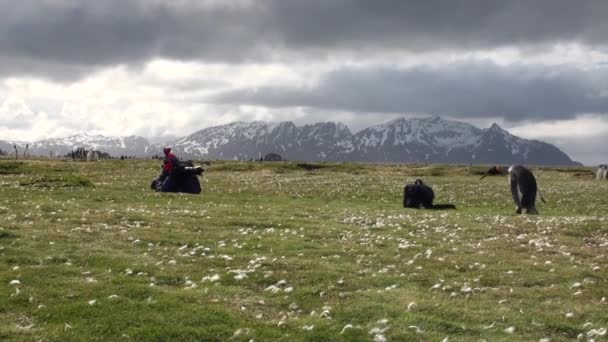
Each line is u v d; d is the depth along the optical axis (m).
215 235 23.59
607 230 28.16
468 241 24.56
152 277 16.08
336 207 39.31
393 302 14.37
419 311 13.68
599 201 49.41
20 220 24.69
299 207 37.47
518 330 12.72
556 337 12.42
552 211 42.53
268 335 11.77
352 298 14.71
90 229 23.16
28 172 68.75
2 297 13.54
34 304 13.21
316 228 26.88
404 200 42.06
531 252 22.09
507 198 50.66
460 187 61.78
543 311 14.08
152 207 32.62
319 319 12.85
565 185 68.75
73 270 16.34
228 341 11.58
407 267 18.62
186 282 15.70
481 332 12.47
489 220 31.72
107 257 18.28
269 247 21.44
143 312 12.83
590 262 20.41
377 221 30.34
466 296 15.27
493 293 15.70
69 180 46.22
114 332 11.74
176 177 44.69
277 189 54.59
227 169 96.38
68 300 13.61
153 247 20.48
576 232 27.55
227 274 16.61
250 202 39.94
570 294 15.75
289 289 15.25
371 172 99.94
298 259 19.20
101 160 122.38
